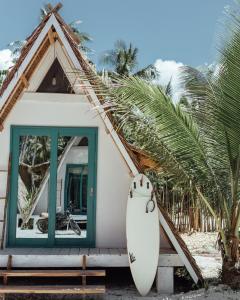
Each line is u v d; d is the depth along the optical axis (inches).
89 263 243.0
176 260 244.4
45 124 280.7
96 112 280.8
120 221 278.8
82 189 279.9
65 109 282.0
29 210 276.4
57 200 278.7
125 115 231.8
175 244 243.4
